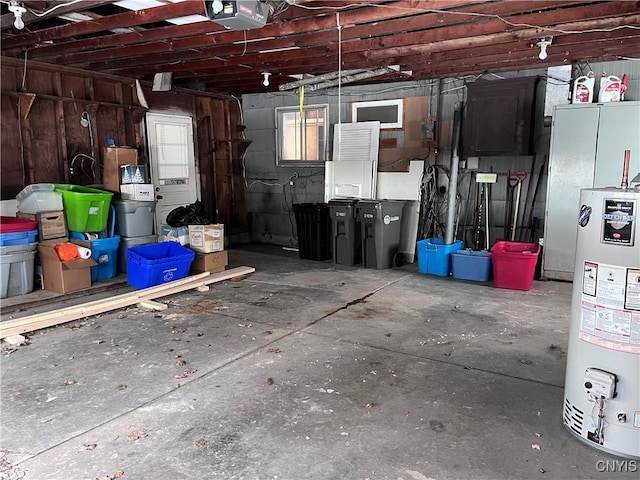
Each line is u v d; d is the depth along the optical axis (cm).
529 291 493
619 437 213
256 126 790
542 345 347
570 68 535
